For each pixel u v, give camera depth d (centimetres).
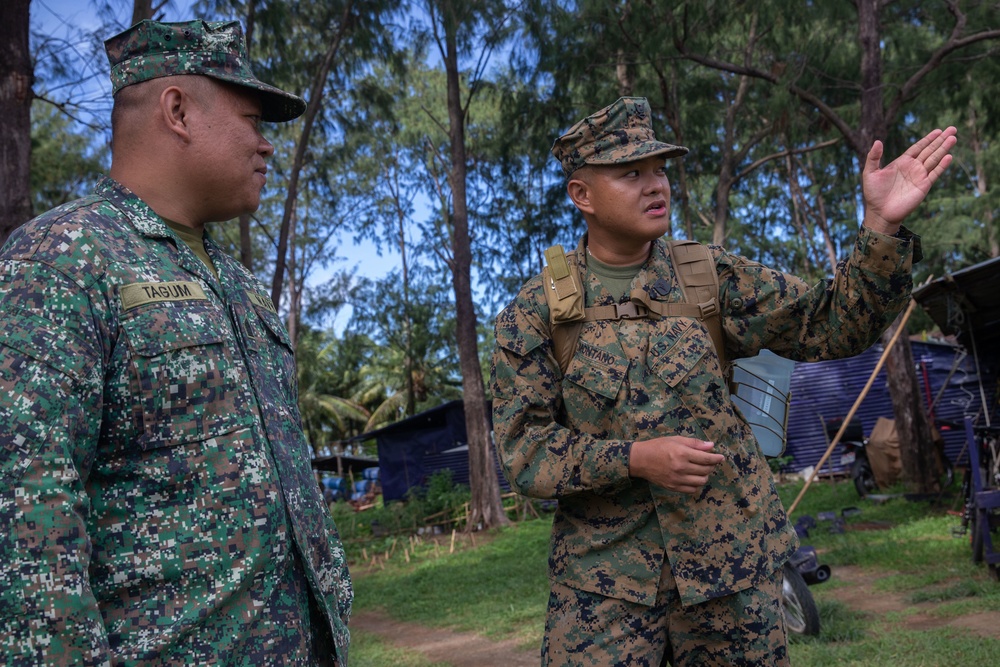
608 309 223
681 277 225
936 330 2355
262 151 183
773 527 219
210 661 145
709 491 212
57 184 1623
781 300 219
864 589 736
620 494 216
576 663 216
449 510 1953
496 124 2075
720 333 225
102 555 143
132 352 147
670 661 227
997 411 1302
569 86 1616
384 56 1520
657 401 215
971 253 2445
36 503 130
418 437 2406
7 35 734
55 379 136
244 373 163
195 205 176
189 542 147
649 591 212
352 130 1673
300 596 162
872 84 1248
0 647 126
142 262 155
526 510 1892
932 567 779
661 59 1352
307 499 169
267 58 1415
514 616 805
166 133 171
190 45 172
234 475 153
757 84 1495
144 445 147
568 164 229
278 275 1426
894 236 201
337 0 1433
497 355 229
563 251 231
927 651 511
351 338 3306
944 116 1923
